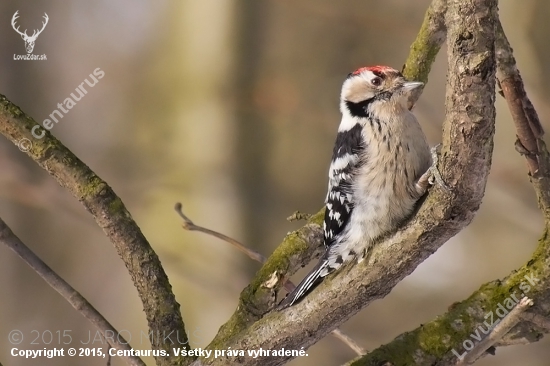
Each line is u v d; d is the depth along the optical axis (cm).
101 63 1386
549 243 498
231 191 1248
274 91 1283
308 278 585
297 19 1384
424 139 629
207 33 1302
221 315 1141
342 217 603
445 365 523
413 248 483
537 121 477
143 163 1300
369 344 1272
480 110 406
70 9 1410
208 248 1195
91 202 550
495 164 1201
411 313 1314
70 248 1338
